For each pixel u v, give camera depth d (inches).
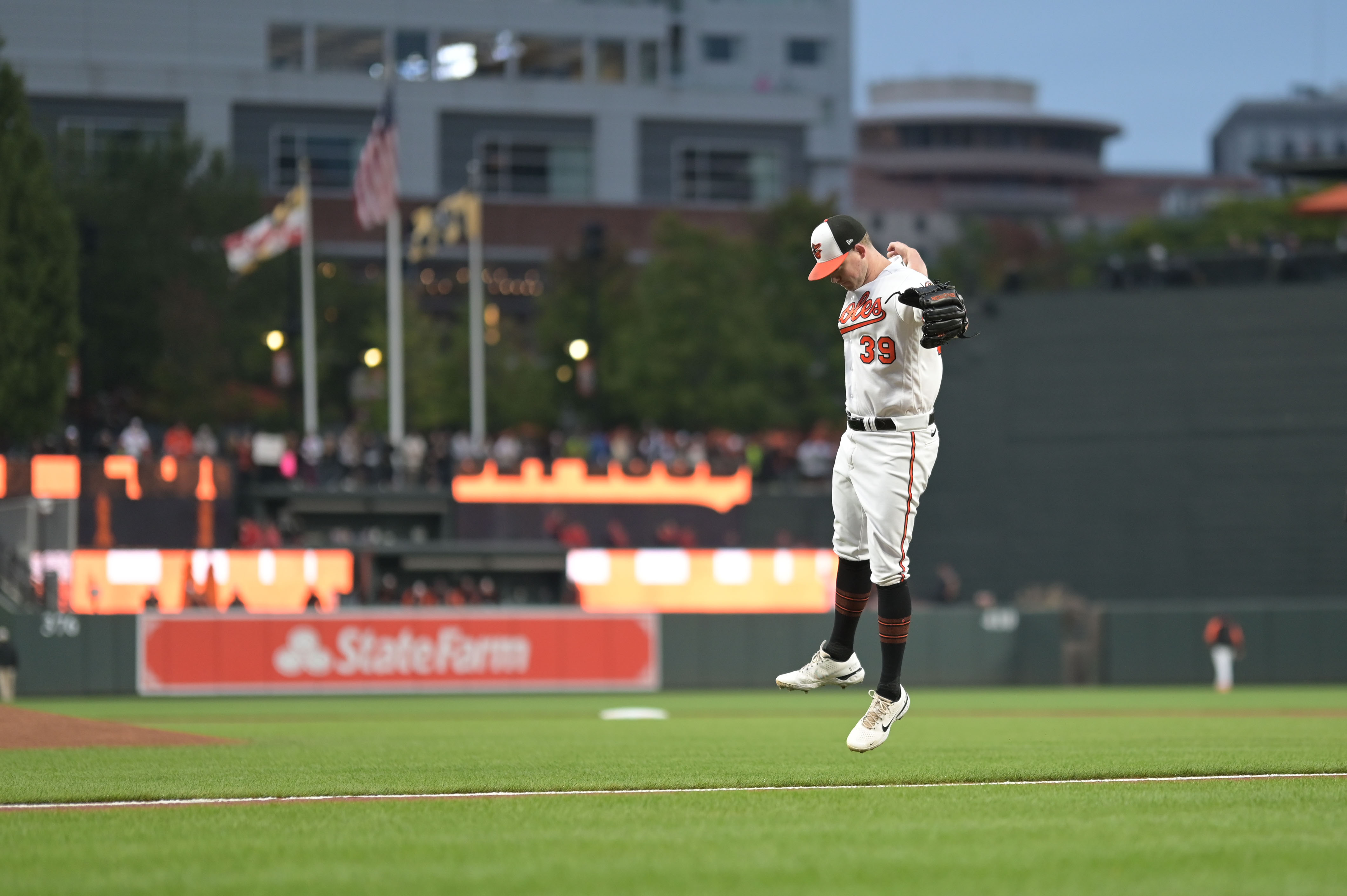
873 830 895.7
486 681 5113.2
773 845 841.5
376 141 6299.2
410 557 5940.0
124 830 927.7
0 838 896.9
